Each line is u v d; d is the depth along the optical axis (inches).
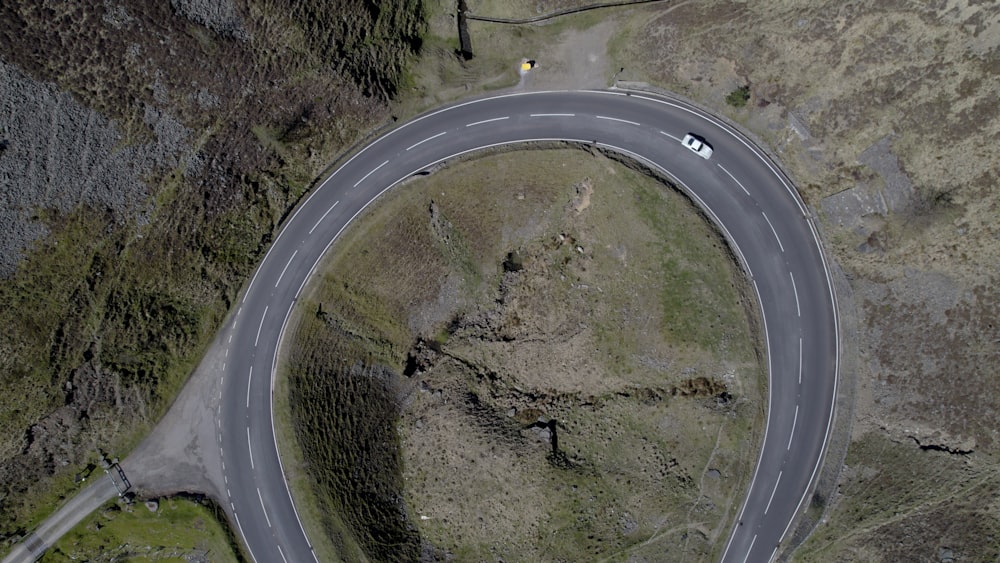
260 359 1203.2
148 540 1196.5
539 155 1194.0
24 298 1090.1
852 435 1188.5
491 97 1205.7
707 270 1175.6
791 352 1183.6
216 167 1146.7
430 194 1216.2
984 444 1125.7
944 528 1134.4
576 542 1197.7
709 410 1190.3
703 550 1202.0
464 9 1217.4
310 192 1206.9
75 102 1053.2
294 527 1194.0
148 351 1165.1
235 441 1195.9
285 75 1132.5
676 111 1180.5
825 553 1182.9
